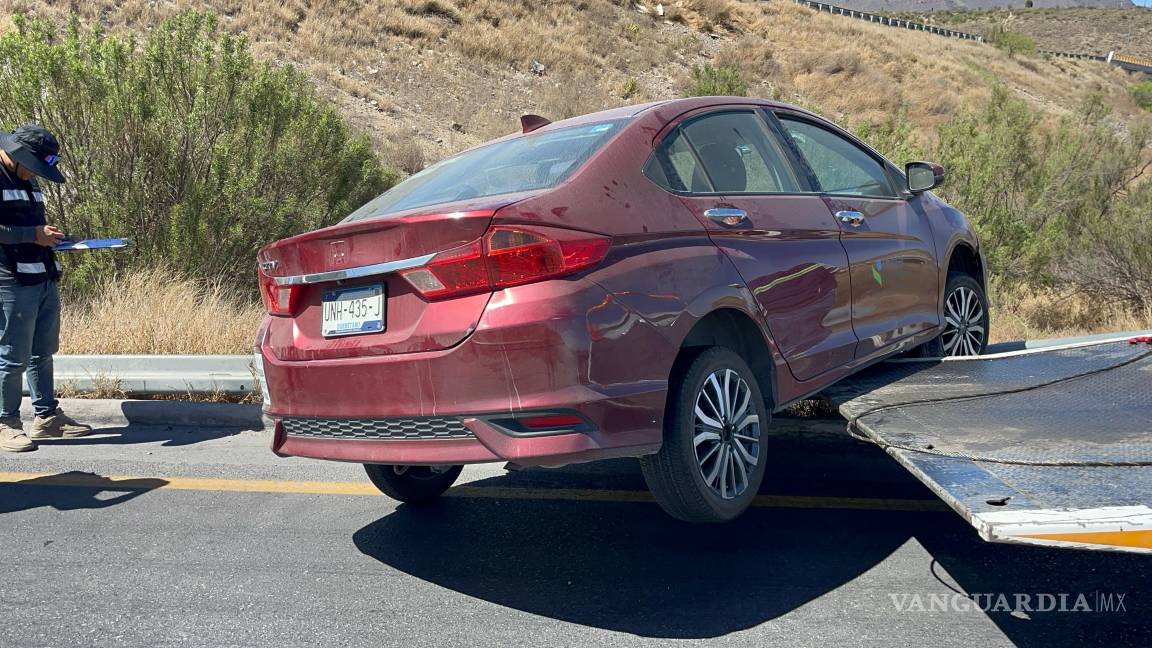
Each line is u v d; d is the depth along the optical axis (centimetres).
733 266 351
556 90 2636
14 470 504
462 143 2159
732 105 411
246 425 595
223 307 805
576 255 297
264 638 288
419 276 304
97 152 924
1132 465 290
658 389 312
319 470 491
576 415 290
